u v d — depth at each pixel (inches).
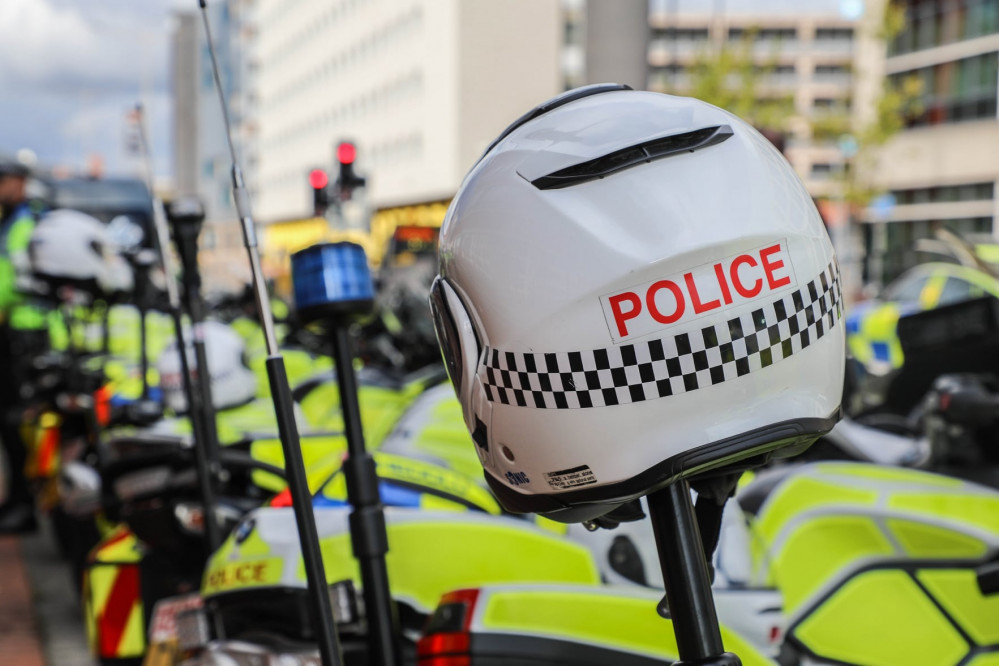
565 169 40.8
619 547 79.9
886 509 95.6
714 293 39.4
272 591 80.7
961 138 1085.1
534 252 40.5
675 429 40.0
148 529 122.3
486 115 1498.5
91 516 165.0
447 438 104.1
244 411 142.9
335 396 144.1
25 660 160.6
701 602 41.1
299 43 1985.7
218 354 142.3
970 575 94.8
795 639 90.6
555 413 40.5
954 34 1084.5
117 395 183.9
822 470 99.0
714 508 45.6
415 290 206.1
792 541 93.7
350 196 244.7
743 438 40.1
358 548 71.8
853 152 1045.2
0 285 249.3
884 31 1084.5
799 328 40.6
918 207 1144.8
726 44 1063.6
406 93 1621.6
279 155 2073.1
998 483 105.7
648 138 40.9
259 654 77.3
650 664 64.7
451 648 64.9
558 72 1523.1
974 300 232.7
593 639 65.3
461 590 68.0
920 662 92.9
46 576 215.2
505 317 40.9
